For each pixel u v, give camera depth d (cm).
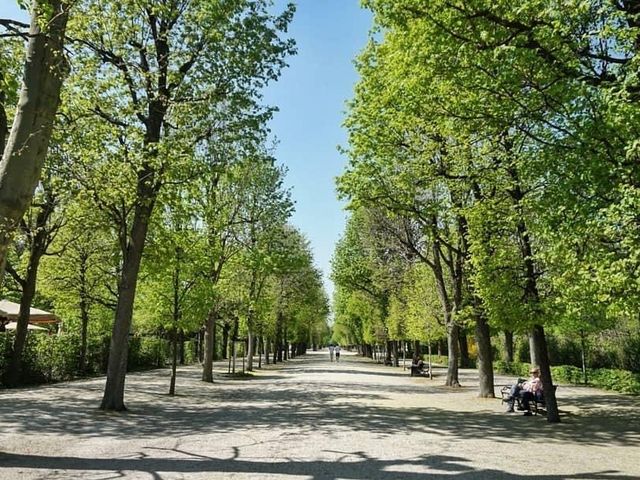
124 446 962
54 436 1044
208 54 1565
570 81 924
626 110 766
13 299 3575
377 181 2123
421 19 995
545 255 1016
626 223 777
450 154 1716
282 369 4519
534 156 1093
